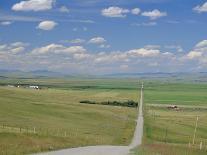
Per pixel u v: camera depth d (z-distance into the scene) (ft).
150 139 398.21
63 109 562.25
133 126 494.59
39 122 430.20
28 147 173.47
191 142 415.85
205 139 452.76
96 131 410.93
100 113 573.33
